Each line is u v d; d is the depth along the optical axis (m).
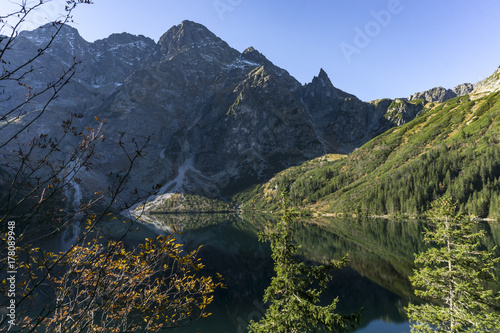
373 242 81.00
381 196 172.25
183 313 6.92
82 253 5.57
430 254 21.28
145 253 5.53
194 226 136.00
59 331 5.62
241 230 119.81
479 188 139.62
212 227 131.50
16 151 4.31
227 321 32.41
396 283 44.97
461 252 19.52
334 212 185.25
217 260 62.53
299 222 147.50
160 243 5.62
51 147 4.62
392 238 86.62
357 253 66.44
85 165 4.70
